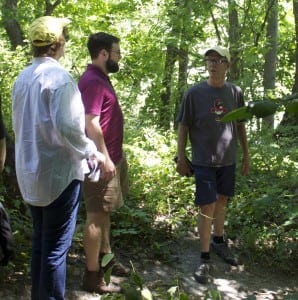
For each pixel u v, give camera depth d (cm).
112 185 395
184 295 224
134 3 1151
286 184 601
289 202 545
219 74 462
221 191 488
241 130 516
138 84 1054
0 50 838
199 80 955
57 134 324
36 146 327
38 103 322
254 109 137
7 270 408
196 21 974
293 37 1184
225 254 498
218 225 504
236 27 997
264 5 1023
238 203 572
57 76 320
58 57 342
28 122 330
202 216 471
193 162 476
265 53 964
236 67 931
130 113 966
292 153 671
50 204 335
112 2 1247
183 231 549
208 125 466
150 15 1107
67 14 1264
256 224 539
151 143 719
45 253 341
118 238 510
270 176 630
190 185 622
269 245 524
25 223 469
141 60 1047
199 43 1039
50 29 332
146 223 530
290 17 1262
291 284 473
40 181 329
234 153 484
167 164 650
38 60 335
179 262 490
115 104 396
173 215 577
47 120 321
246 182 614
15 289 400
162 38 983
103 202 394
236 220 555
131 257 484
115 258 465
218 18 1051
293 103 138
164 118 966
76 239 473
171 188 625
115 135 398
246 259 507
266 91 878
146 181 615
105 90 388
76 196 342
